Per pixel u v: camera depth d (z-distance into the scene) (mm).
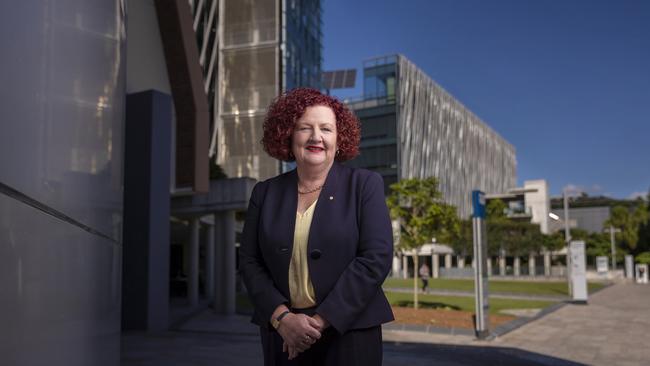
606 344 10391
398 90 66000
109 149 1915
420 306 17594
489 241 61000
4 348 1102
